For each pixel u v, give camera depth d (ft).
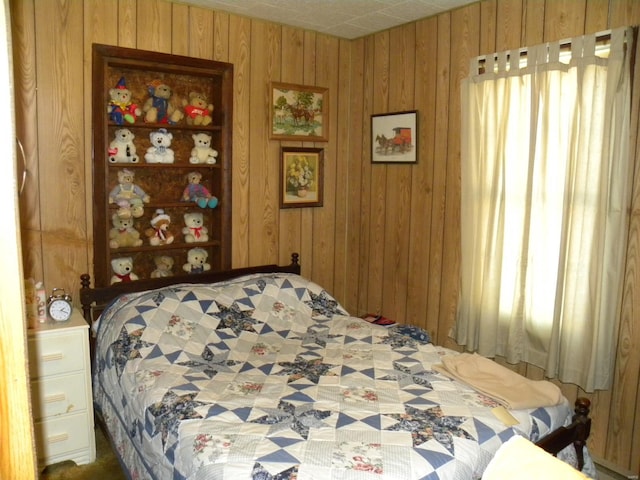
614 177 7.81
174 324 8.57
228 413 6.16
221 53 10.53
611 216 7.89
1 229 1.58
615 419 8.24
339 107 12.54
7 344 1.62
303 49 11.74
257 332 9.09
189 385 6.97
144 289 9.78
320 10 10.32
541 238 8.66
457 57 10.14
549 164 8.54
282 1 9.81
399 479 4.88
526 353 9.09
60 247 9.17
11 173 1.57
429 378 7.18
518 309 9.02
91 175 9.32
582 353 8.19
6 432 1.64
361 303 12.85
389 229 11.96
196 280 10.43
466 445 5.46
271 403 6.47
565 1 8.36
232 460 5.20
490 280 9.34
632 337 7.98
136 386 7.14
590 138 7.88
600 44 7.91
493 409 6.21
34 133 8.70
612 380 8.22
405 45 11.19
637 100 7.66
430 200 10.96
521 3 8.97
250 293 9.82
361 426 5.82
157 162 9.94
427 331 11.25
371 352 8.27
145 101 10.00
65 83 8.90
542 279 8.71
